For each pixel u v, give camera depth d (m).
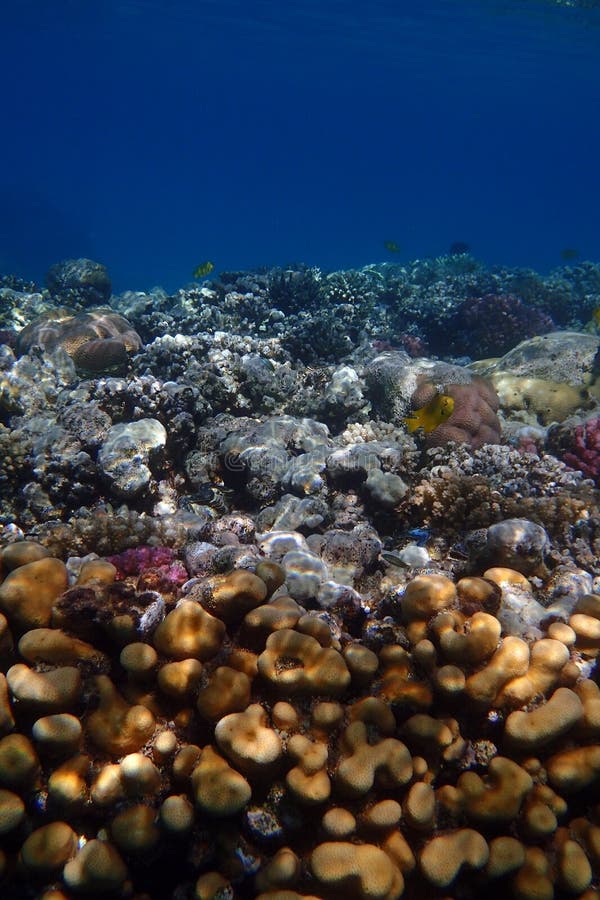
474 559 4.64
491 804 2.74
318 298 13.27
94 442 6.50
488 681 2.92
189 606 3.03
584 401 9.78
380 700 2.96
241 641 3.20
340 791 2.68
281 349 10.33
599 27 37.66
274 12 46.69
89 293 16.38
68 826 2.69
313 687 2.87
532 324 14.12
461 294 18.09
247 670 3.04
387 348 13.52
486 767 2.95
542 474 6.55
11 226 71.56
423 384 8.48
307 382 9.50
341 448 6.63
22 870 2.71
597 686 3.16
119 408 7.39
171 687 2.87
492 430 8.02
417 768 2.80
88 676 3.03
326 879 2.48
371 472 6.04
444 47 54.62
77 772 2.74
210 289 14.09
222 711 2.83
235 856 2.70
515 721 2.84
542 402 9.52
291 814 2.73
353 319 12.82
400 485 5.88
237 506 6.83
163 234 115.38
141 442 6.32
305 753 2.68
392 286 17.56
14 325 13.88
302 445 7.13
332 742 2.85
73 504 6.38
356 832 2.69
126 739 2.82
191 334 11.92
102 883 2.52
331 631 3.43
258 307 12.96
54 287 16.72
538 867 2.72
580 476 6.95
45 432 6.90
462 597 3.34
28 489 6.35
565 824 2.96
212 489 6.76
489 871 2.65
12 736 2.75
